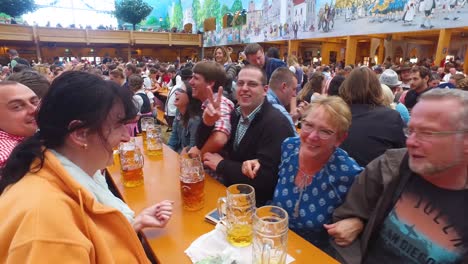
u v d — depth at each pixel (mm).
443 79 5762
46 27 15984
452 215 783
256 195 1435
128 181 1293
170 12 27688
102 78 650
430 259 815
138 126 3104
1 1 16828
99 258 564
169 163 1621
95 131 610
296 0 11711
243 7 15664
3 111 992
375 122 1552
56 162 572
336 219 1054
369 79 1622
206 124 1525
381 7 8609
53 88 592
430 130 723
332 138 1026
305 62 14289
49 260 462
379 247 938
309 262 809
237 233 858
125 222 649
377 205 932
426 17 7523
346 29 9820
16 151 591
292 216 1144
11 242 471
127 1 20391
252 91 1456
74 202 559
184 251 848
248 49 3326
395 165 906
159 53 21484
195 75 1859
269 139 1431
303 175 1133
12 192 530
